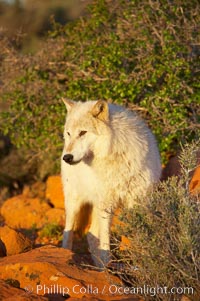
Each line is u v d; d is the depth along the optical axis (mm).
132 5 25109
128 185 17031
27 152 29547
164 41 23406
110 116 17000
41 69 26203
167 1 24703
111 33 24297
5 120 26453
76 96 24297
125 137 16891
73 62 25891
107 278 13805
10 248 17062
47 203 26672
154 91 23875
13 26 42344
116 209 17500
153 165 17562
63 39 26609
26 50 28000
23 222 25688
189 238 12648
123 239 16625
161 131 22781
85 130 16688
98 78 24188
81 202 19531
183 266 12883
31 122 26203
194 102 23281
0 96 26859
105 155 16703
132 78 23516
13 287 13781
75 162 16500
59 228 23328
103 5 26109
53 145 25859
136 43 24031
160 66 22922
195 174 18859
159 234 13180
